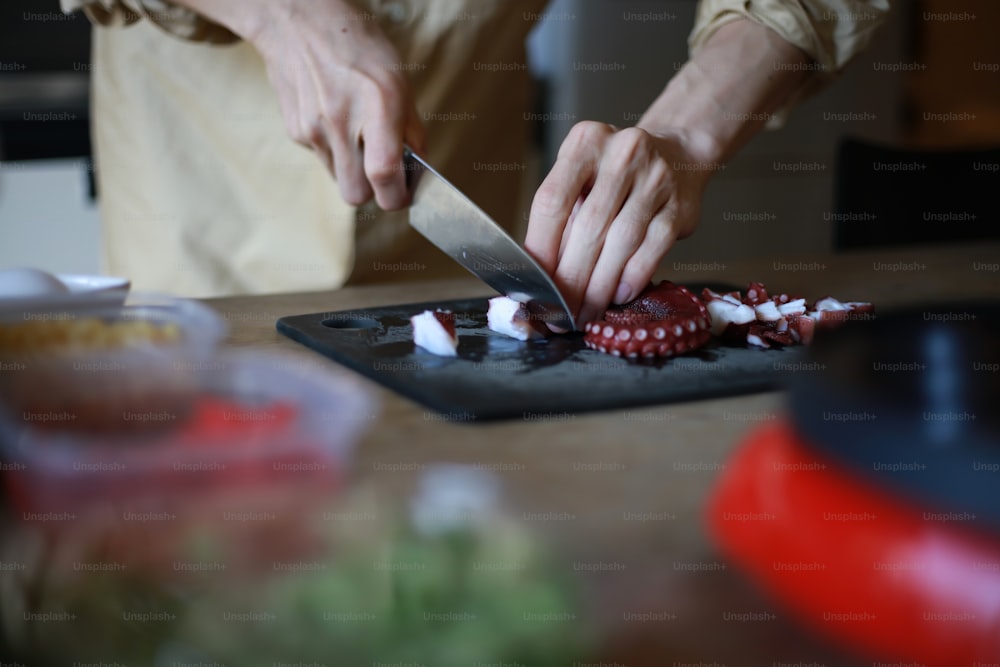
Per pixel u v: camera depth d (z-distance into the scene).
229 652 0.50
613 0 1.79
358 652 0.49
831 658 0.53
